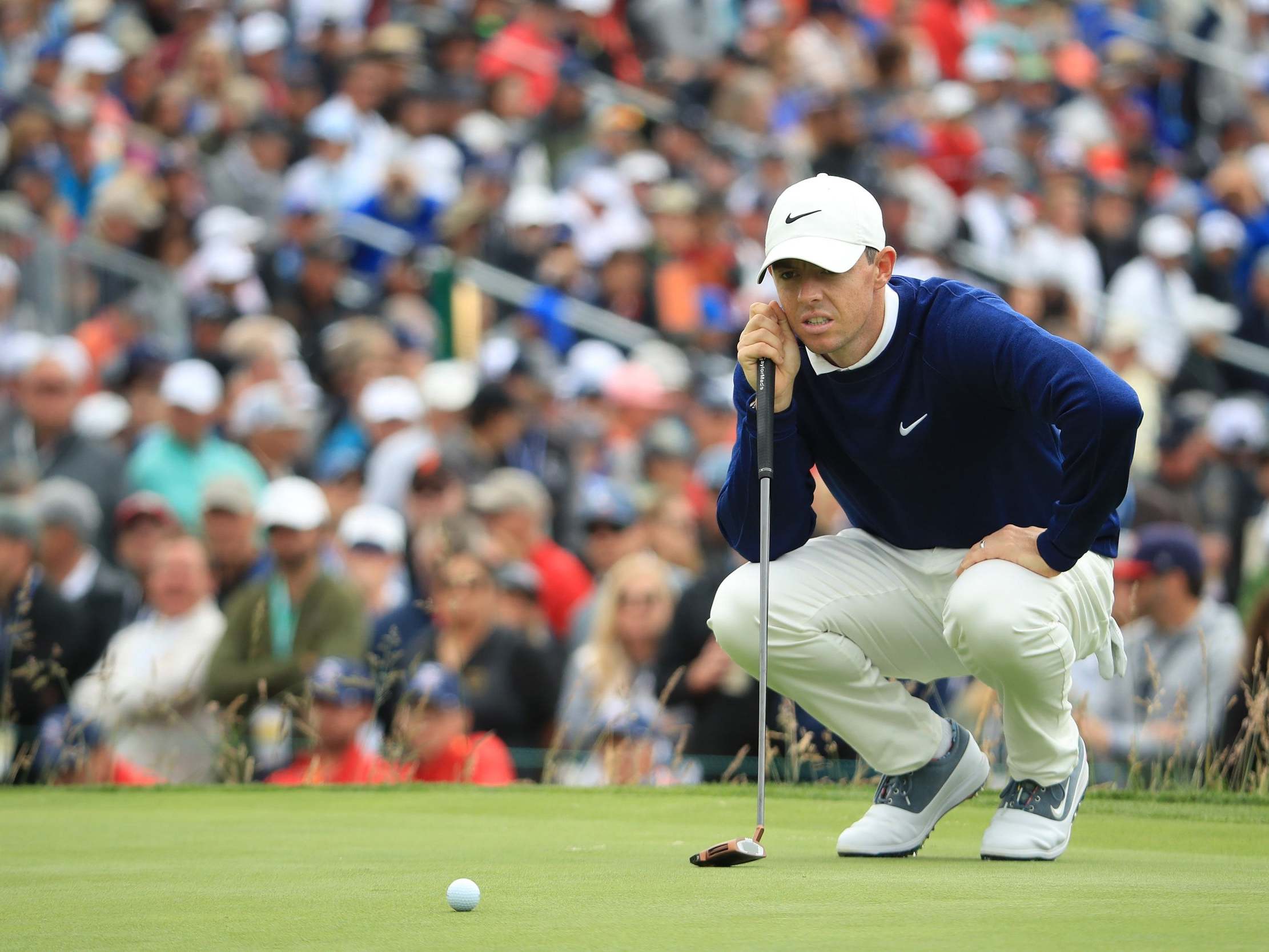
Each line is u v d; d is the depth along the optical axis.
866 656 15.38
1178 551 24.83
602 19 57.19
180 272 44.50
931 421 14.34
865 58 60.22
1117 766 23.11
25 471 33.91
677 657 27.02
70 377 37.41
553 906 12.08
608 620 26.94
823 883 13.20
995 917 11.27
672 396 40.12
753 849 14.46
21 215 41.09
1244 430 40.12
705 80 55.69
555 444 37.69
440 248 43.28
